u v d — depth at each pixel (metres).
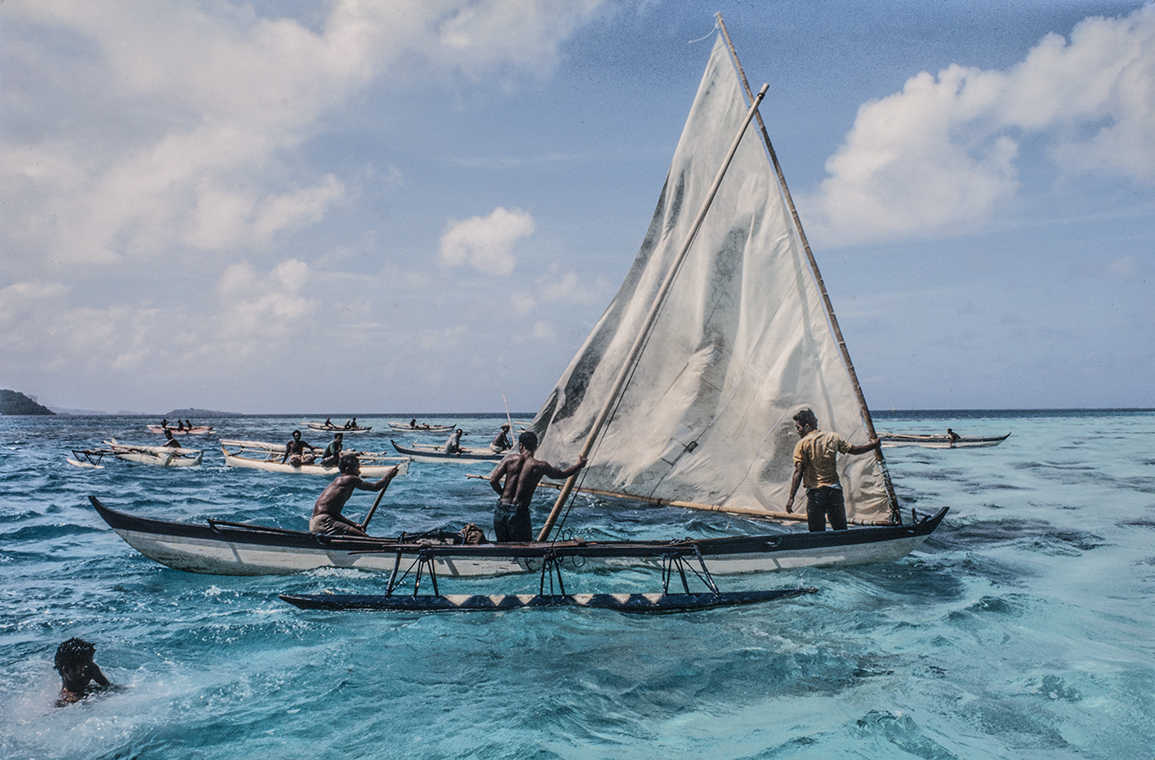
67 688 5.14
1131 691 5.20
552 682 5.39
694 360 10.02
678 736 4.51
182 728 4.61
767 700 5.07
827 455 8.64
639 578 8.48
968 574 8.79
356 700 5.07
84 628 6.64
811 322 9.18
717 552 8.27
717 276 9.91
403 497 17.81
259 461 25.45
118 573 8.76
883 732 4.56
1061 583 8.38
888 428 75.50
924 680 5.43
